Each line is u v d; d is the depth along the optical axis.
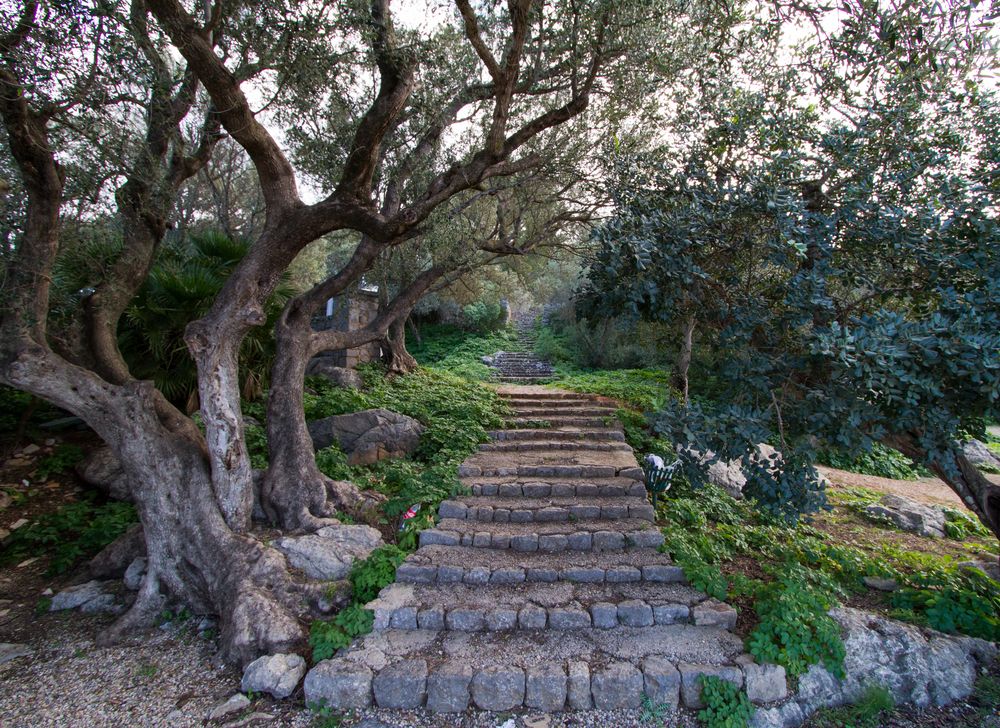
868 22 3.45
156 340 6.72
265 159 4.77
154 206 5.32
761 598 4.19
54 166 4.19
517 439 8.05
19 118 3.83
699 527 5.70
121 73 4.06
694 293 4.16
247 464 4.94
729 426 3.59
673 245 3.82
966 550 5.78
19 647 4.07
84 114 4.28
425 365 15.75
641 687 3.46
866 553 5.49
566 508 5.66
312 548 4.72
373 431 7.25
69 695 3.57
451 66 6.09
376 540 5.04
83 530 5.54
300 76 4.80
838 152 3.88
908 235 3.56
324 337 6.34
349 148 5.95
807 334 3.79
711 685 3.42
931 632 3.94
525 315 22.03
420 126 6.50
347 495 5.61
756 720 3.31
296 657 3.73
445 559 4.79
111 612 4.58
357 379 10.38
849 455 3.44
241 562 4.42
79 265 5.73
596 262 4.18
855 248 3.93
